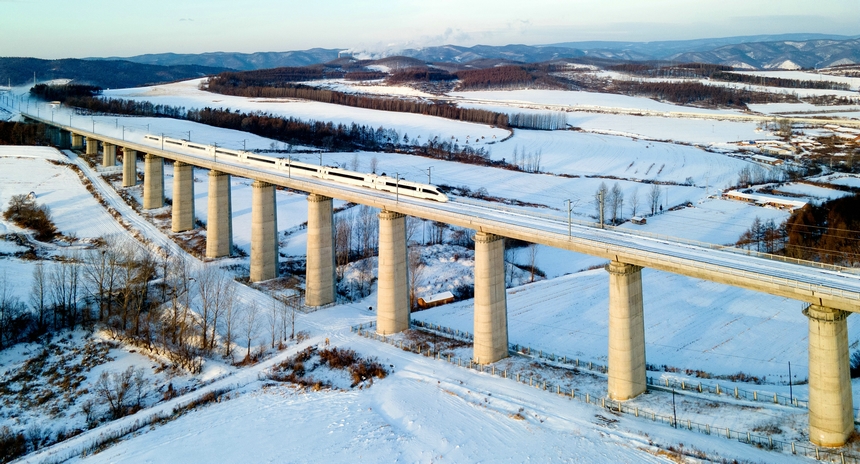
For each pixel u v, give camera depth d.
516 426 55.53
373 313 90.31
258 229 100.75
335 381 67.94
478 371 68.31
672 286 97.81
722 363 70.50
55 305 84.19
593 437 52.78
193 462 52.00
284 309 87.12
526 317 87.69
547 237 63.78
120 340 78.69
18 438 57.41
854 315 82.75
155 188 142.12
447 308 93.94
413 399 61.94
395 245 80.56
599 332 81.00
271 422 58.62
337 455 52.06
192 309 87.19
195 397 64.62
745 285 51.00
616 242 60.53
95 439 56.50
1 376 69.62
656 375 65.94
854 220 110.50
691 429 53.09
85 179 161.00
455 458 51.03
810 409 49.41
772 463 46.47
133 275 94.12
